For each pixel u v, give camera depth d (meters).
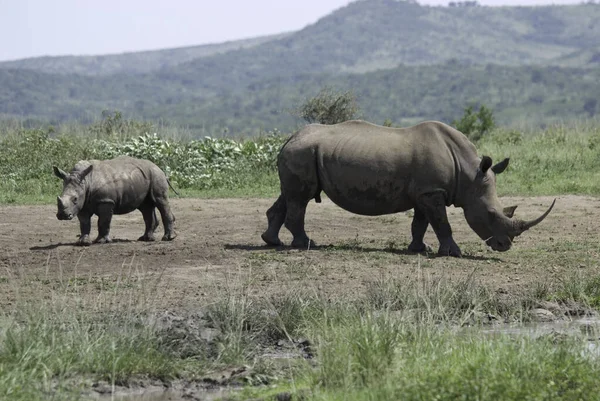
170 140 69.31
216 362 22.72
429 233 42.16
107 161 37.41
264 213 47.81
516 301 28.28
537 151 70.19
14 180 55.59
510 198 53.75
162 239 38.84
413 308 26.70
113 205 37.00
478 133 84.88
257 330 25.00
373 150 35.97
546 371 19.53
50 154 59.66
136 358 22.06
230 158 62.22
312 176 36.66
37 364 20.66
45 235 40.22
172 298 28.00
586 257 35.28
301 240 37.06
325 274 31.64
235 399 20.41
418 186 35.59
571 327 25.86
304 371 21.39
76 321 22.91
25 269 32.16
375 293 27.56
